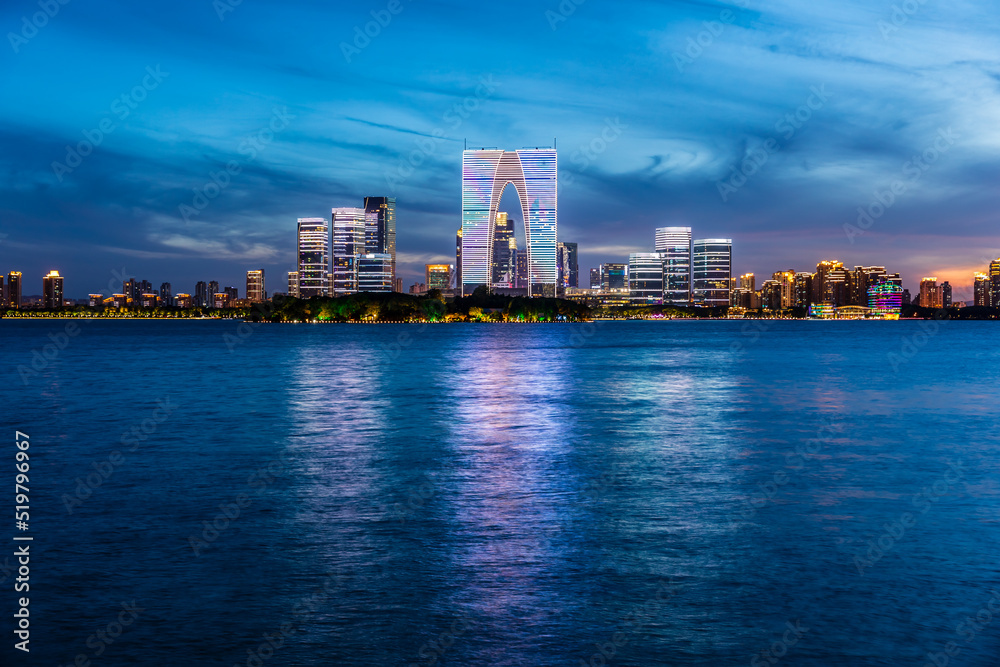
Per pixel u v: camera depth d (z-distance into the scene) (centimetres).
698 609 1334
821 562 1585
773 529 1839
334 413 4331
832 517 1958
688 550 1664
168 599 1384
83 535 1795
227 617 1303
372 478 2470
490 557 1616
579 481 2422
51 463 2766
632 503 2112
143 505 2097
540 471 2597
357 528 1850
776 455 2928
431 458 2852
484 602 1363
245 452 2998
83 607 1350
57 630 1259
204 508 2061
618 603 1359
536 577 1491
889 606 1348
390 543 1719
